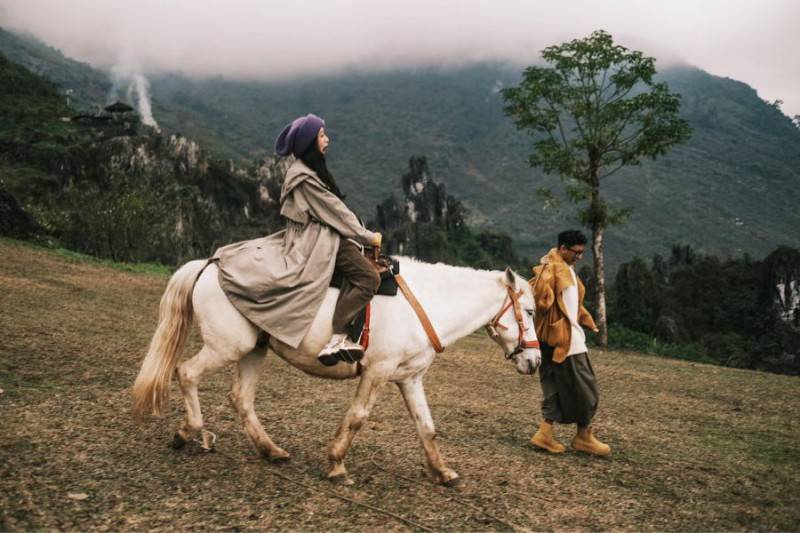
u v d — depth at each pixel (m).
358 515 3.87
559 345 5.74
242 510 3.78
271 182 84.69
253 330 4.39
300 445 5.21
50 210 28.69
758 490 5.09
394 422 6.35
